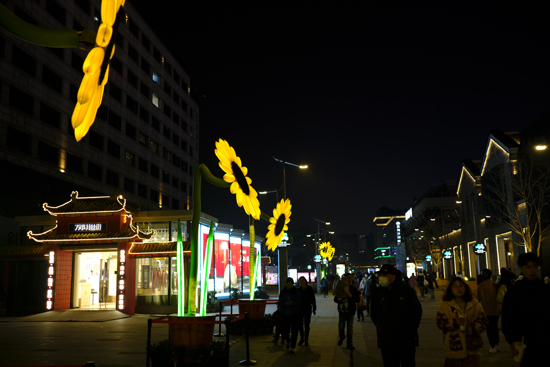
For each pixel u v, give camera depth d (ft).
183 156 250.16
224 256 104.53
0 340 49.88
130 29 197.36
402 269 319.68
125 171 185.57
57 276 82.89
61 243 82.53
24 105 129.39
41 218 93.56
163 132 225.97
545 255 98.27
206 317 30.86
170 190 231.09
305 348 41.04
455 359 18.53
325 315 72.64
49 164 137.08
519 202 106.52
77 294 86.38
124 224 82.33
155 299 82.64
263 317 51.24
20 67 128.88
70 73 149.79
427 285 108.37
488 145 124.98
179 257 32.78
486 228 133.49
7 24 8.40
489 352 35.88
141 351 41.68
